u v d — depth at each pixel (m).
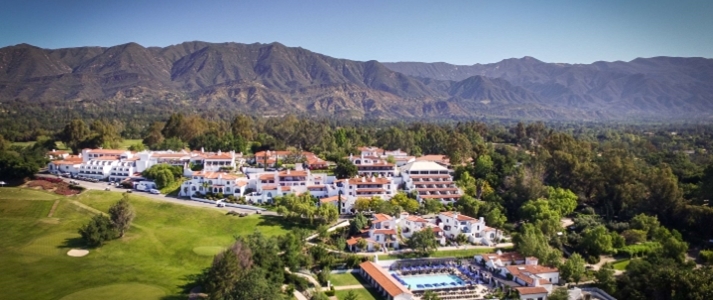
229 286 107.94
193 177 199.75
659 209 180.25
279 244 136.50
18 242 144.00
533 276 131.88
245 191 198.88
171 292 116.94
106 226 144.75
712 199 180.25
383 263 144.12
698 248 163.00
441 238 161.75
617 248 156.12
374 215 172.88
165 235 152.50
